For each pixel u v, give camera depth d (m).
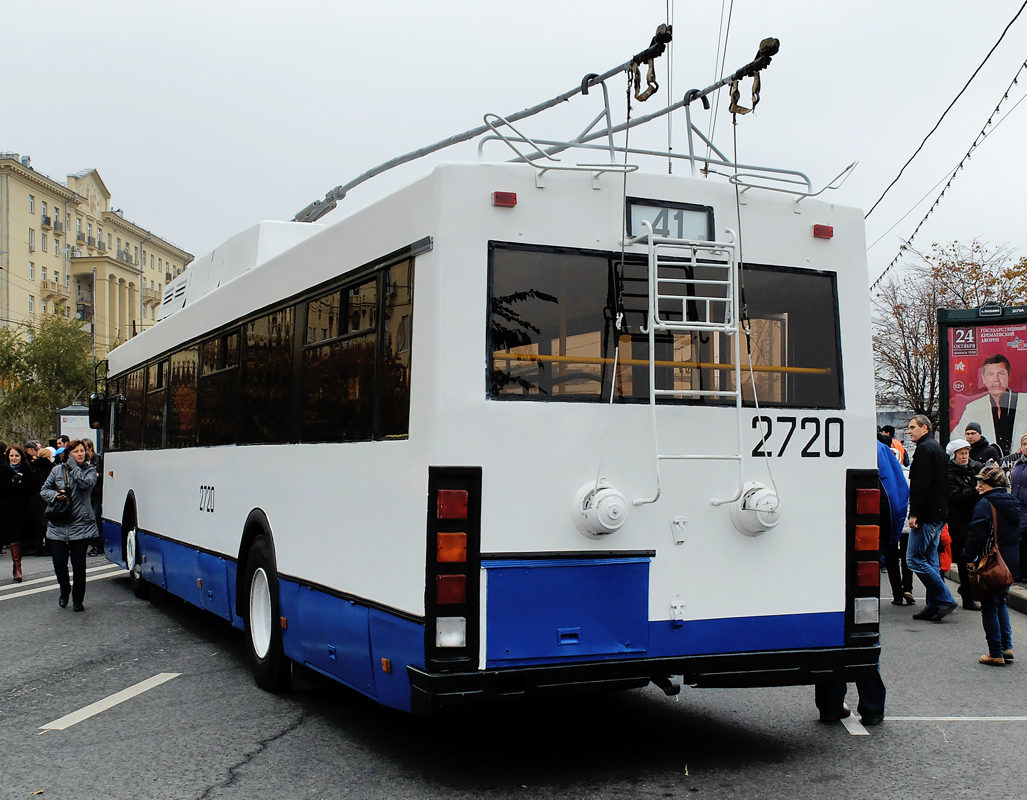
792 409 5.38
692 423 5.16
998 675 7.55
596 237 5.08
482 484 4.76
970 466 10.66
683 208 5.25
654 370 4.96
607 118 5.34
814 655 5.30
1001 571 7.81
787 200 5.50
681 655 5.06
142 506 11.51
